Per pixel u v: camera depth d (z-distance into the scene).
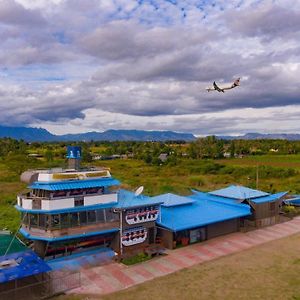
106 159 147.38
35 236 32.47
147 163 127.94
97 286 29.28
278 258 35.59
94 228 34.69
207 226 42.12
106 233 35.56
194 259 35.53
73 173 34.78
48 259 33.66
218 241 41.53
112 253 36.09
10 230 42.66
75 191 34.75
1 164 108.94
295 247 39.00
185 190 75.75
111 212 36.16
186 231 40.66
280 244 40.16
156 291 28.36
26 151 151.88
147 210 38.03
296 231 45.34
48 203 32.12
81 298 27.28
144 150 172.50
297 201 58.53
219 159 145.88
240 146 179.12
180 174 104.38
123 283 29.88
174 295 27.67
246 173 102.00
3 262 28.03
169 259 35.50
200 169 109.81
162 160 129.88
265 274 31.55
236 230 45.47
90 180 35.66
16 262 28.28
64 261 33.69
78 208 33.66
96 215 35.12
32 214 33.88
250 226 47.19
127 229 36.62
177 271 32.41
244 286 29.16
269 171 100.06
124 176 95.31
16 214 52.12
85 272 31.95
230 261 34.88
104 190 37.12
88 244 36.03
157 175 101.06
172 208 44.66
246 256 36.28
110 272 32.09
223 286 29.20
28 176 34.62
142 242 37.88
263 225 47.81
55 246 34.03
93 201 34.91
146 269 32.84
